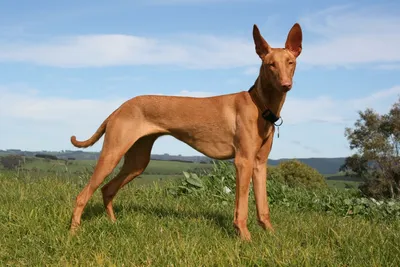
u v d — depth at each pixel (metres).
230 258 4.38
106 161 5.73
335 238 5.15
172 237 5.29
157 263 4.48
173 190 8.82
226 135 5.63
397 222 6.97
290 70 5.29
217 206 7.78
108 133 5.80
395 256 4.40
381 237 5.02
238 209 5.43
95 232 5.45
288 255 4.44
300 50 5.53
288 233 5.44
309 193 9.76
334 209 8.66
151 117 5.82
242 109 5.52
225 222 6.23
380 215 8.09
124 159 6.35
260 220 5.86
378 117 54.22
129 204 7.11
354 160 54.69
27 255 4.92
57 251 4.95
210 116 5.68
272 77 5.25
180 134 5.85
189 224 5.84
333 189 9.95
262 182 5.88
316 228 5.66
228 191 9.05
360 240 4.95
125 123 5.76
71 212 6.02
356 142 54.97
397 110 52.69
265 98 5.45
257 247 4.75
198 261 4.43
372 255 4.43
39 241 5.19
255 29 5.47
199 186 9.00
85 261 4.66
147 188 8.73
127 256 4.70
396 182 51.53
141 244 5.03
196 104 5.77
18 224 5.58
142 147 6.29
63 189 7.92
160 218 6.27
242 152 5.49
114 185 6.32
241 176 5.46
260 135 5.50
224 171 9.77
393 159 51.09
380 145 51.62
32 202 6.43
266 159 5.87
